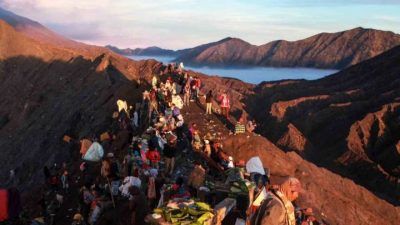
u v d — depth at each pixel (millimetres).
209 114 40344
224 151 29391
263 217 8508
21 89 130750
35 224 25422
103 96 67625
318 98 134375
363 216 33062
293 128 107000
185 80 44000
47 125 88062
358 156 92875
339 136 105875
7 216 20531
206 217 13859
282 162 31391
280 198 8727
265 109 140625
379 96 122375
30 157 76688
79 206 26578
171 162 23734
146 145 26469
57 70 131750
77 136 61469
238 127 31969
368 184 80125
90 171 31781
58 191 32375
